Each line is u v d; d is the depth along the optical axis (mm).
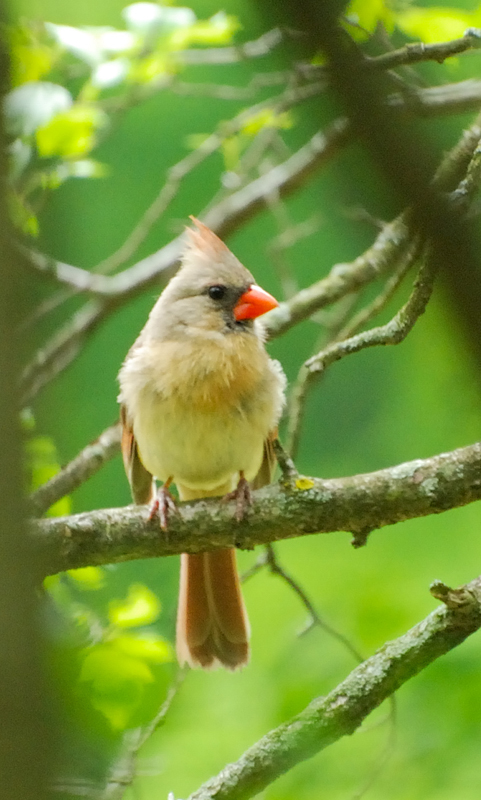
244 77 12000
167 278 9656
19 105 7273
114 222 12305
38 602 3762
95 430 12641
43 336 10656
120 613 6594
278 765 5223
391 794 7582
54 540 5598
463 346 3615
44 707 3604
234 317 6863
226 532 5680
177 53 8336
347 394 12594
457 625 5211
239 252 13000
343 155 8227
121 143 12250
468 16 7344
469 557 9523
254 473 7098
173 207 12453
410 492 5414
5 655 3527
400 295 11562
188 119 12180
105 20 9383
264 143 9453
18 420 3615
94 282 9445
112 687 6348
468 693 7789
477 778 7469
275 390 6902
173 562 11836
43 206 8492
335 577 9680
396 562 9695
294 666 8969
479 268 3547
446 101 7754
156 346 6910
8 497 3590
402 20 7359
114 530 5719
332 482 5582
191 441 6766
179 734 8773
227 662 7223
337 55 3824
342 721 5238
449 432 10312
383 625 8742
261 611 9680
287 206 12766
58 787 3857
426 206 3652
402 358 11672
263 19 3957
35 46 7449
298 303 8539
